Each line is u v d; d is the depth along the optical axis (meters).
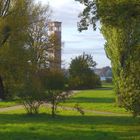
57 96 36.59
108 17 23.28
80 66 114.00
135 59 28.69
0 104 54.12
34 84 36.81
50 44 70.25
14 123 28.94
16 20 58.97
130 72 28.53
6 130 23.91
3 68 59.75
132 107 27.89
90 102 57.41
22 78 58.34
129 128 27.05
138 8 22.52
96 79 120.50
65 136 21.69
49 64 69.12
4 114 38.22
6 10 59.41
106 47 49.59
